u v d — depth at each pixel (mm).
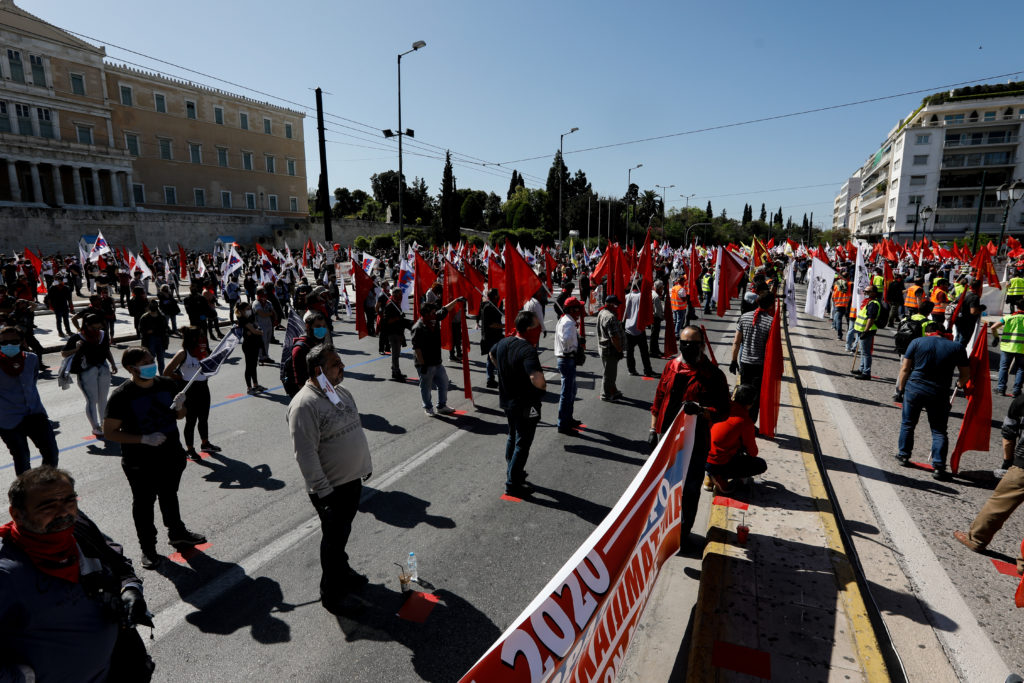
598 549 2154
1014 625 3342
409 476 5816
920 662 3027
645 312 10039
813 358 11516
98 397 6945
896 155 78188
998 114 70312
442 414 7996
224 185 59031
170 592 3873
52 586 1951
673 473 2928
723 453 4844
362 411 8203
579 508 5102
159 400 4051
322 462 3551
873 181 97812
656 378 10211
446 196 52594
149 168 53125
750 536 4223
